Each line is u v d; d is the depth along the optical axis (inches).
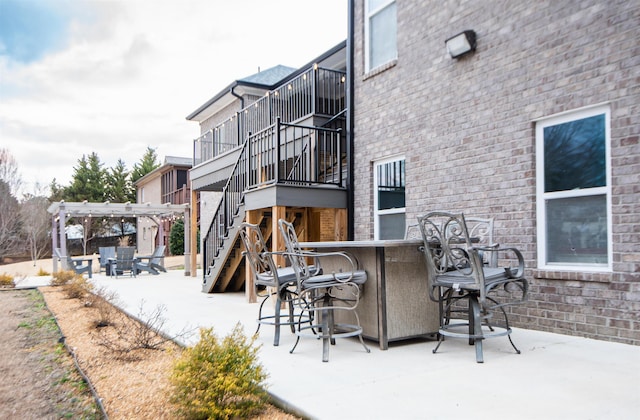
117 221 1338.6
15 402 125.6
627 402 101.9
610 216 163.6
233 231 308.2
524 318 188.1
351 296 171.0
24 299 343.0
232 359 108.9
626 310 157.1
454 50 215.2
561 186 181.3
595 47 167.8
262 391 111.1
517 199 193.0
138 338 174.7
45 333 215.2
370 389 113.8
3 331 223.3
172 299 308.8
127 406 116.1
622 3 160.6
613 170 161.3
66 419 112.3
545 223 186.4
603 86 164.9
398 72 256.7
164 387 126.4
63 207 559.2
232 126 489.7
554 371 126.7
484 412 97.0
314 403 104.3
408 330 162.6
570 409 98.0
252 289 290.2
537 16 187.3
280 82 486.3
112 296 293.9
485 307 139.7
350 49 294.8
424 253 161.8
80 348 180.1
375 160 275.9
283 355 150.4
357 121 289.3
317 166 299.1
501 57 201.2
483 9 209.5
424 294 167.6
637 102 155.6
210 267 339.9
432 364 136.6
